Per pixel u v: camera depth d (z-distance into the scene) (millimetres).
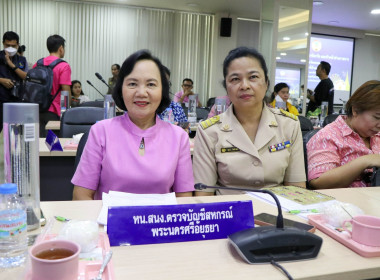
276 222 866
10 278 628
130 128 1324
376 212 1066
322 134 1621
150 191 1279
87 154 1308
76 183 1304
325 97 5949
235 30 7918
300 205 1105
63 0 7051
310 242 759
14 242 718
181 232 842
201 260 742
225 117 1542
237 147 1471
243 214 895
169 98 1424
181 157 1366
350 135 1604
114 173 1260
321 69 6008
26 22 6922
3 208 740
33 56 7047
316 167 1559
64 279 590
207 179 1469
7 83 3938
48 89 3299
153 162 1280
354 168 1443
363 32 9234
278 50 5340
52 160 2256
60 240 652
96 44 7348
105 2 7219
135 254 762
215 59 7938
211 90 8070
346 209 930
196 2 6945
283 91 4676
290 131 1536
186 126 2779
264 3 5645
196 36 7902
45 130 3324
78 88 6172
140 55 1308
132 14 7465
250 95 1438
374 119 1516
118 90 1349
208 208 868
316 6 6910
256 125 1537
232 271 697
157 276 668
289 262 741
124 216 816
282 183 1594
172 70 7832
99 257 723
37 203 853
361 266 730
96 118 2631
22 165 827
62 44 3488
